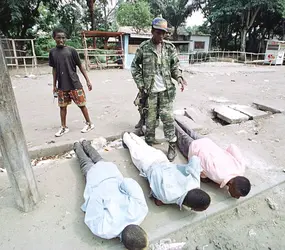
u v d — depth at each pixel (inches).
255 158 121.5
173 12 847.1
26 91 284.7
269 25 819.4
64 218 81.8
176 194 78.0
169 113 113.7
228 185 88.7
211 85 326.3
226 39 912.9
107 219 68.8
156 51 105.2
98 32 487.5
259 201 94.0
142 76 113.0
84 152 114.3
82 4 703.1
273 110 200.7
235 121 174.6
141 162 102.3
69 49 130.7
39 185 99.0
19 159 76.7
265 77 402.3
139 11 638.5
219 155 95.4
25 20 589.3
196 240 77.7
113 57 593.9
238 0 685.9
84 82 347.6
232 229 82.3
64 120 147.0
